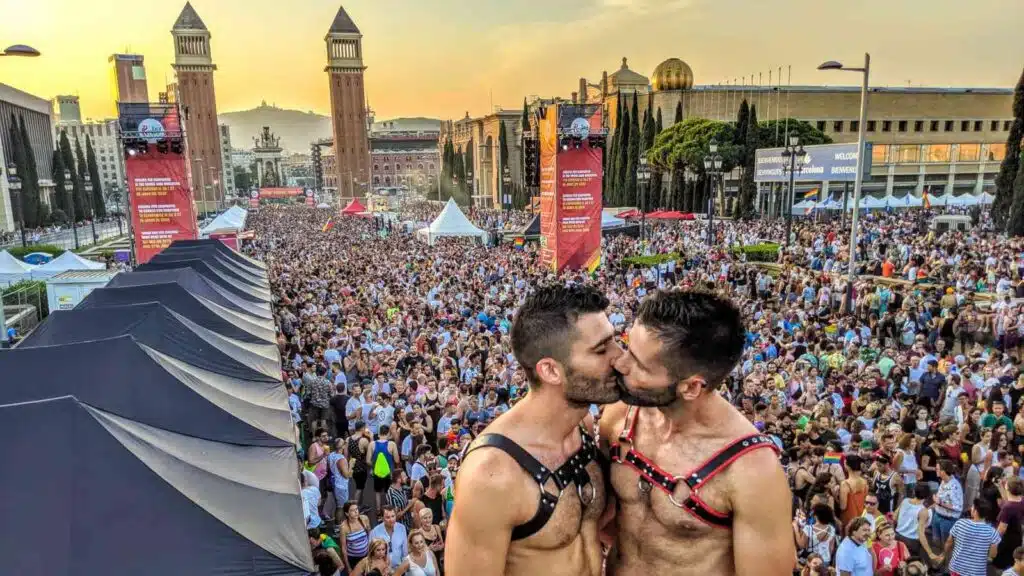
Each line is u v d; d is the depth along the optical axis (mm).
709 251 33250
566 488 2018
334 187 195750
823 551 7031
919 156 77938
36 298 25250
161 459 6164
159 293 14000
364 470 10758
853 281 20734
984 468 9023
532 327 1991
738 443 2025
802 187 69250
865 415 10273
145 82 143500
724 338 1965
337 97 136875
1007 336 16359
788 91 78250
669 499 2062
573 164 25078
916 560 6520
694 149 58406
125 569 5191
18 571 4957
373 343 16797
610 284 22812
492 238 46844
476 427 10250
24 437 5551
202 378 10078
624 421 2297
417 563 7047
